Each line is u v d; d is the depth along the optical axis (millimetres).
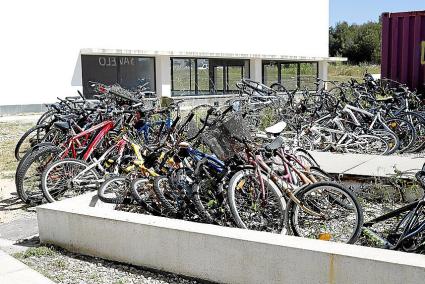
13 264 3641
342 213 3830
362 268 2820
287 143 5707
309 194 3740
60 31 15414
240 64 21328
